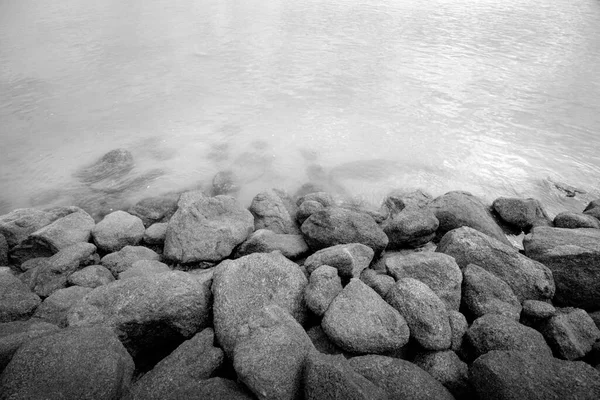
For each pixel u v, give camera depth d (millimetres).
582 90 4855
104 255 2502
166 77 5297
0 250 2455
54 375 1353
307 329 1860
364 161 3527
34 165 3492
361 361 1565
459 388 1560
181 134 3951
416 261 2047
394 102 4574
